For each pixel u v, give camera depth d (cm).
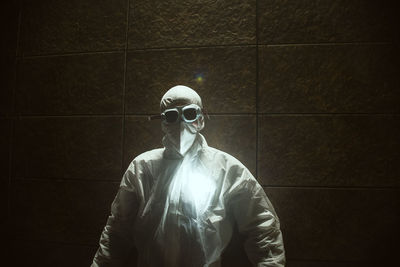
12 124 173
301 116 149
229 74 154
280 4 155
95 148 161
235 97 152
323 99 149
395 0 151
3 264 166
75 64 168
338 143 147
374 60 149
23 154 170
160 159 124
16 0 179
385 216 142
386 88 147
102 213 157
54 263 161
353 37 151
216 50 155
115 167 158
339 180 145
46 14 175
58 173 164
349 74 149
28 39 176
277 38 153
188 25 159
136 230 117
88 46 168
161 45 160
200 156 121
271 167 148
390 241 141
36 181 167
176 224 109
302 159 147
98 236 157
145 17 163
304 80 150
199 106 121
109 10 167
